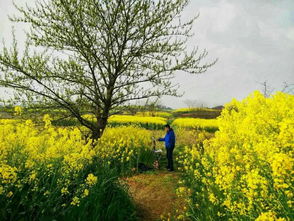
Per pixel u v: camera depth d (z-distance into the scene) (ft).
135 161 30.27
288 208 8.59
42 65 19.34
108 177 17.72
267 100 22.36
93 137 23.66
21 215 11.96
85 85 21.71
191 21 22.16
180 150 38.27
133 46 22.62
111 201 15.94
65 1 19.30
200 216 14.75
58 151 15.66
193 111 177.58
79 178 15.88
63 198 13.91
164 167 31.17
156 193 21.76
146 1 20.80
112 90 22.94
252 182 9.88
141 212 18.11
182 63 21.97
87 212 13.56
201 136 37.45
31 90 19.13
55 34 20.15
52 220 11.84
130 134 35.55
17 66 18.20
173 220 16.30
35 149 14.53
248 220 10.41
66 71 20.95
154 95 22.71
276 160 8.44
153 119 87.04
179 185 22.86
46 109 21.02
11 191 12.25
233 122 22.40
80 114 22.89
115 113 24.21
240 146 16.56
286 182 9.12
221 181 12.71
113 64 22.62
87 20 20.94
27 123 16.16
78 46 20.58
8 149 14.79
